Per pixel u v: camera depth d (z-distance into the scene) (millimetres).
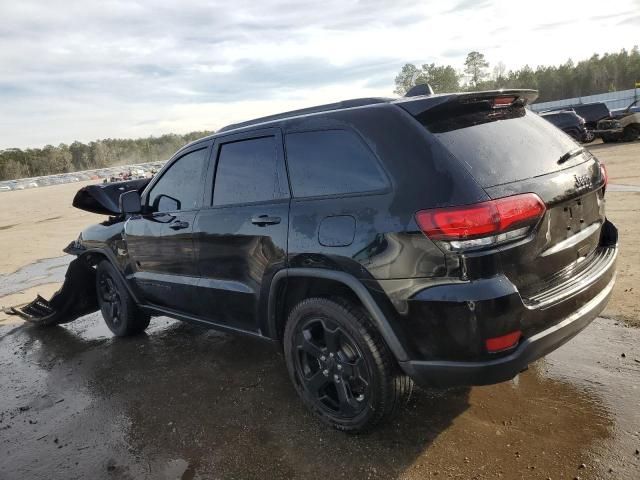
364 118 2627
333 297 2725
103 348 4727
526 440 2596
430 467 2484
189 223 3605
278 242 2881
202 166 3617
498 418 2809
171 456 2850
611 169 12594
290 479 2539
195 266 3629
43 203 31719
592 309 2564
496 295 2164
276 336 3158
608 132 20359
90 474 2787
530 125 2797
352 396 2754
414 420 2883
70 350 4812
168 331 4938
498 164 2365
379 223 2404
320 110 3078
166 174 4004
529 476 2346
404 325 2389
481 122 2607
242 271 3217
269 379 3625
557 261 2477
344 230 2541
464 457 2525
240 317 3359
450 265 2207
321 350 2820
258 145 3178
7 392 4031
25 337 5438
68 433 3252
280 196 2982
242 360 4016
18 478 2834
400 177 2400
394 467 2518
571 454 2449
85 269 5109
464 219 2166
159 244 3955
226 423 3113
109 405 3557
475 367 2258
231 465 2701
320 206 2697
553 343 2393
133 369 4121
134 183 5223
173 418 3254
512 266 2254
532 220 2289
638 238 5793
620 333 3602
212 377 3779
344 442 2766
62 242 12312
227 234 3262
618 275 4691
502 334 2215
